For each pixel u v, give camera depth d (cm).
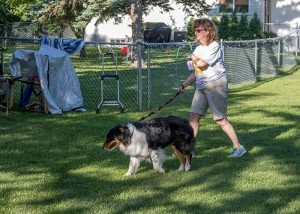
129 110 1253
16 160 808
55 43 1287
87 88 1594
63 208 601
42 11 2609
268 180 700
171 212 587
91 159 815
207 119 1118
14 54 1212
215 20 2922
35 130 1017
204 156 828
